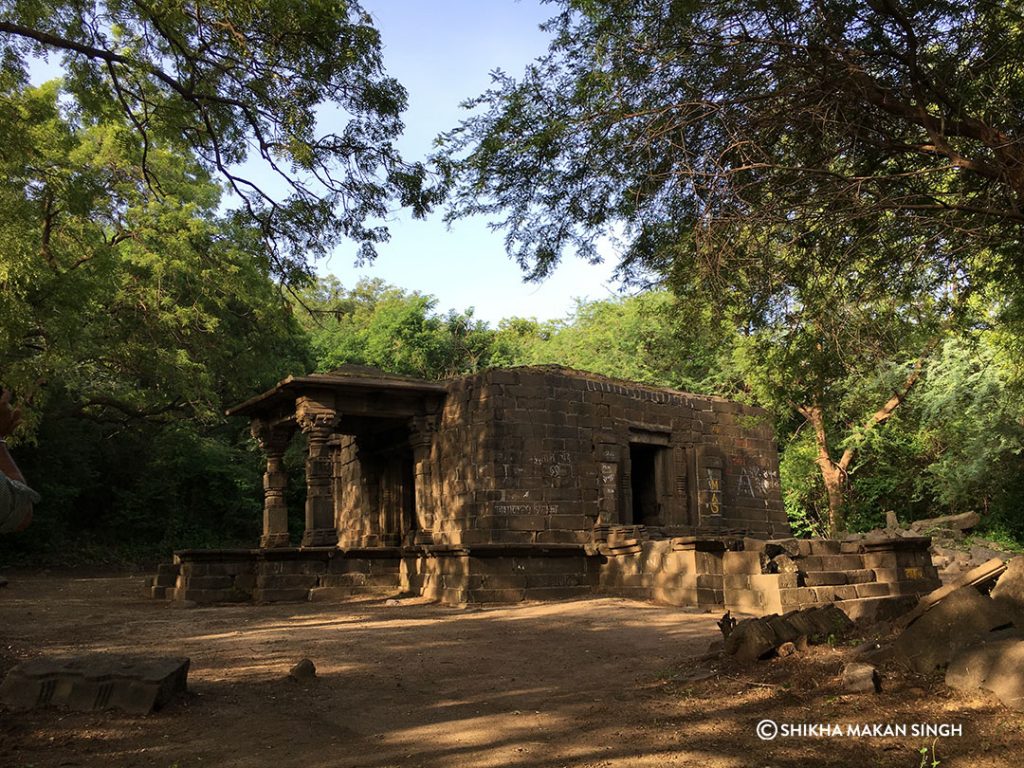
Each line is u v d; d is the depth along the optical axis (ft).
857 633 26.96
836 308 34.42
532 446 61.82
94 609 55.72
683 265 35.76
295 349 136.46
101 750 19.51
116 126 54.60
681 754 18.15
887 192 31.68
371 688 27.32
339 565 62.90
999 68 30.14
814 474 105.29
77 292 60.85
